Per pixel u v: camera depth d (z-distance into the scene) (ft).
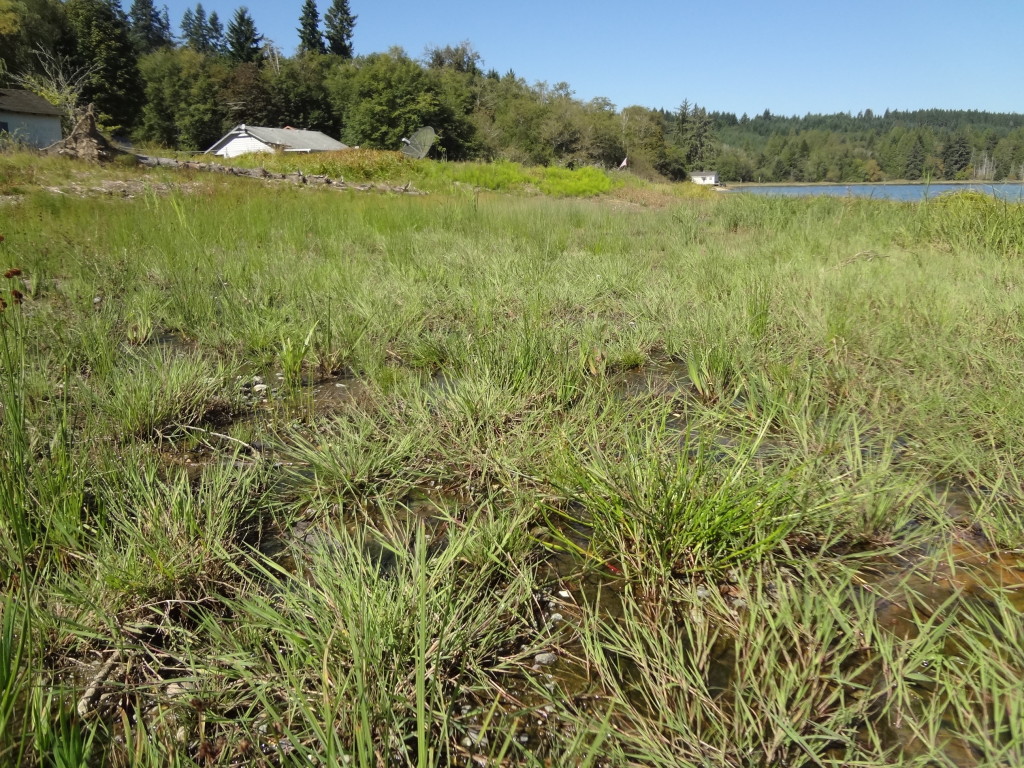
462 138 220.02
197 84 224.74
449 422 9.61
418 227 33.32
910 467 8.36
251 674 5.21
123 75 192.03
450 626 5.50
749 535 6.71
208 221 29.58
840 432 9.14
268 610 5.59
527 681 5.49
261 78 237.66
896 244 25.34
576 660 5.71
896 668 5.23
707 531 6.52
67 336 13.01
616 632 5.96
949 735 4.79
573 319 16.12
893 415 9.78
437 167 88.74
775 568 6.51
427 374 12.27
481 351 11.88
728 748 4.67
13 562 6.20
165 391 10.17
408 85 209.97
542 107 263.49
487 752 4.80
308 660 5.09
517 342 11.80
